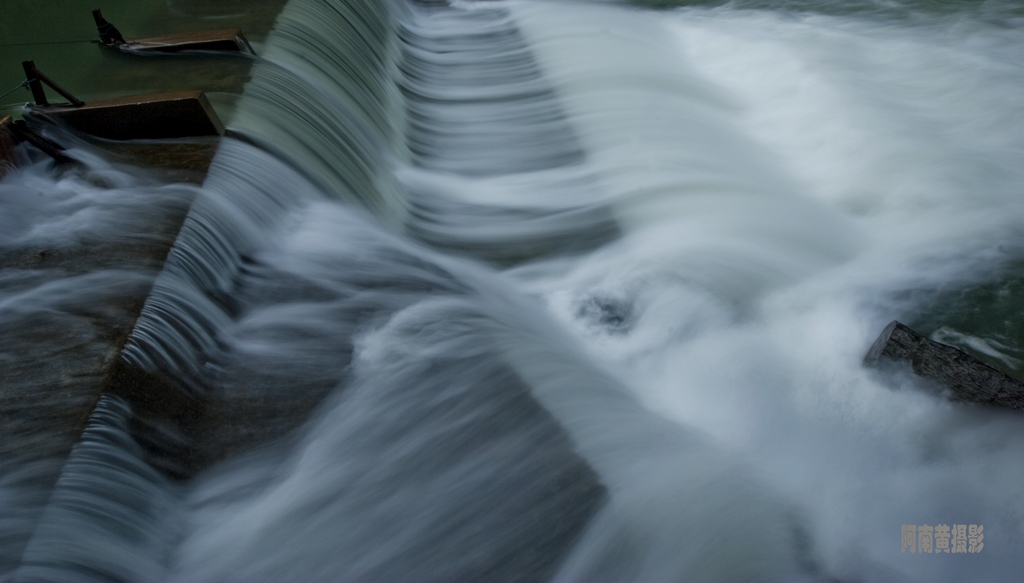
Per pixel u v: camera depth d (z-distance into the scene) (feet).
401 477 15.88
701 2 47.16
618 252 26.37
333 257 22.49
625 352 22.20
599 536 14.65
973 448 17.34
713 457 17.28
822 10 43.60
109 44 31.91
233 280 20.75
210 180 22.22
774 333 22.50
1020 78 33.86
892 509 16.70
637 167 30.78
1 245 19.74
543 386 17.98
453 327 19.72
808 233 26.78
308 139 26.73
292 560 14.52
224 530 14.78
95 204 21.20
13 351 16.26
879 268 24.95
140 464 14.87
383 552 14.69
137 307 17.31
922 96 34.24
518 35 44.45
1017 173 28.43
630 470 16.24
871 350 19.75
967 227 26.00
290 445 16.34
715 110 35.81
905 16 41.70
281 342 19.02
